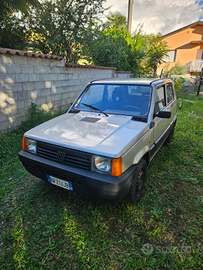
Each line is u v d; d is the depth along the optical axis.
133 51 16.38
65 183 2.49
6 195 3.08
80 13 7.98
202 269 1.98
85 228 2.44
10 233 2.34
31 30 8.07
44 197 3.03
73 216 2.64
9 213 2.71
